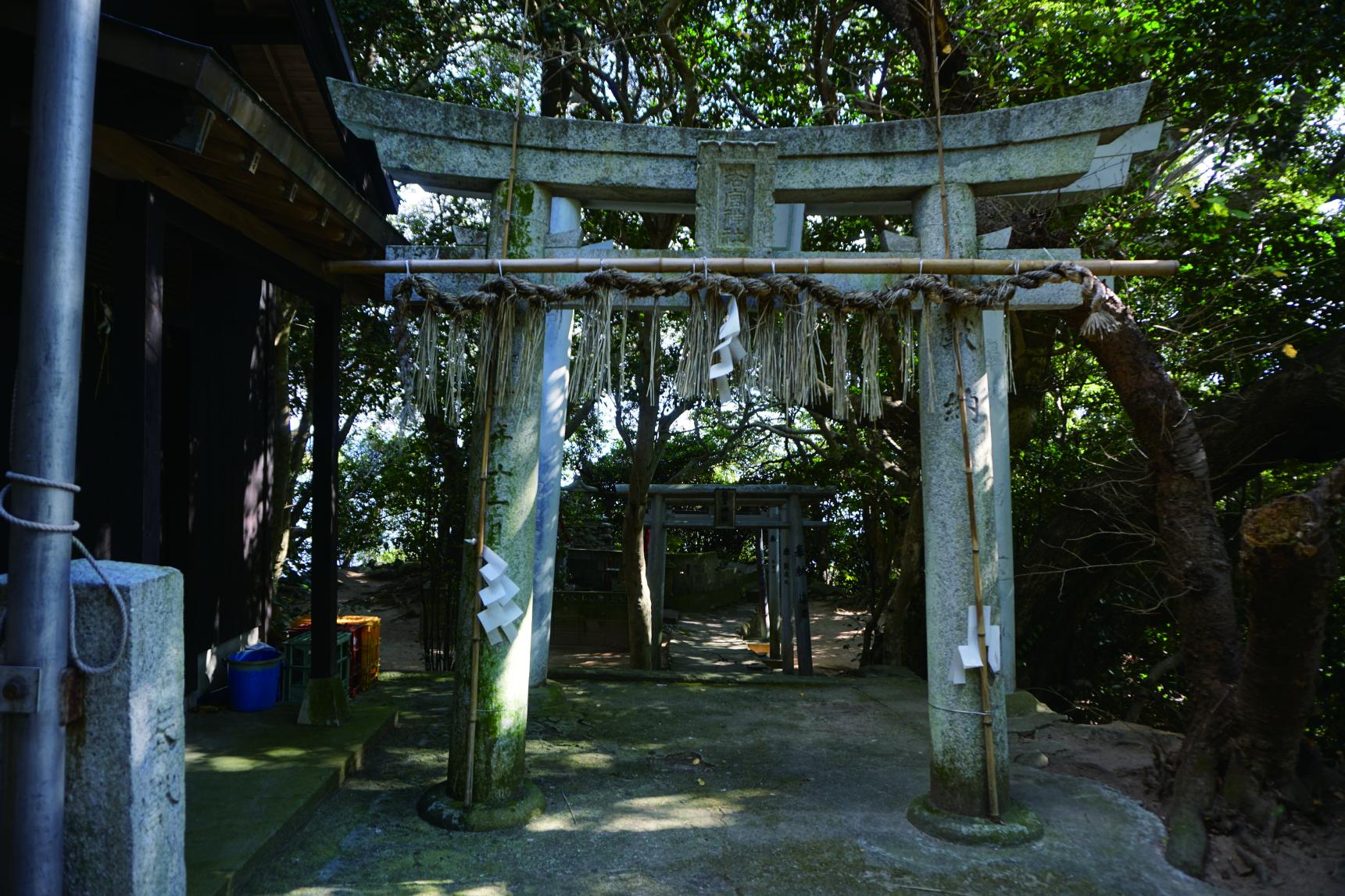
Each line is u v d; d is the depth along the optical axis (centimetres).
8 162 345
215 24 515
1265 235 615
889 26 809
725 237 348
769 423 1096
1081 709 714
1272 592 296
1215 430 604
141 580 209
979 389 350
